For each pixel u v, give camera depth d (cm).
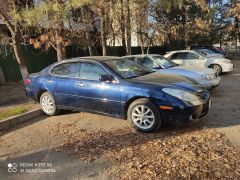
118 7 1145
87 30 1237
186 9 2672
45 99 722
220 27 3262
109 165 426
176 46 2783
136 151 468
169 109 528
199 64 1398
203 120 612
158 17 2142
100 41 1639
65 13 751
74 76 659
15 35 884
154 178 380
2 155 488
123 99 573
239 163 408
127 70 631
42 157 471
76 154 474
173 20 2609
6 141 556
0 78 1299
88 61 641
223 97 852
